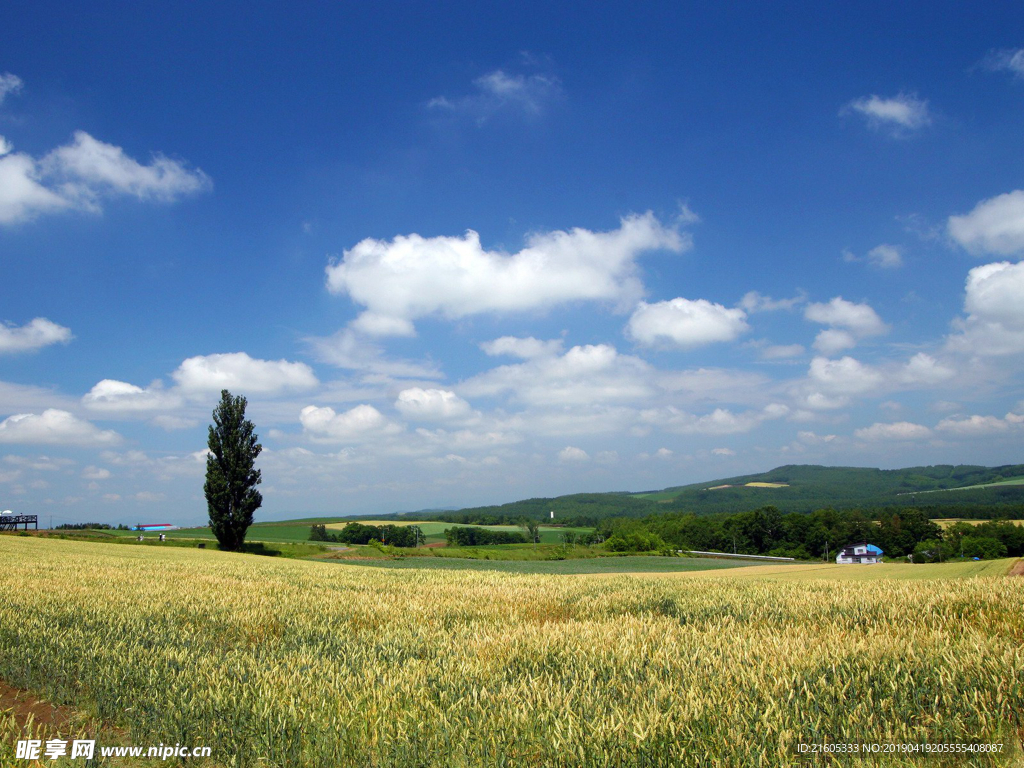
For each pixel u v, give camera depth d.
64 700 7.58
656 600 14.66
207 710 6.48
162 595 15.50
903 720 5.51
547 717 5.74
